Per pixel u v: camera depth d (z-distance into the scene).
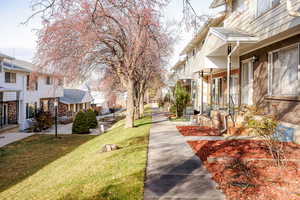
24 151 11.32
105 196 3.78
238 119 8.72
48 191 5.03
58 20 8.80
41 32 9.18
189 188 3.91
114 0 5.78
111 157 6.46
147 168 4.95
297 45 6.92
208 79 17.75
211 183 4.11
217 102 15.21
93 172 5.31
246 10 9.46
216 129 9.85
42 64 10.50
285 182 3.98
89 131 17.42
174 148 6.66
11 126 21.11
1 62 19.27
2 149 11.80
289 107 7.16
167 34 13.92
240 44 8.47
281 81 7.77
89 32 9.36
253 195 3.54
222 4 12.57
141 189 3.90
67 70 10.71
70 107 35.66
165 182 4.18
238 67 11.17
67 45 9.94
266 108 8.55
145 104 52.50
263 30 7.75
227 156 5.38
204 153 5.95
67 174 6.20
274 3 7.30
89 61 11.46
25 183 6.64
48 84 28.92
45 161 9.30
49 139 14.48
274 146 5.41
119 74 12.98
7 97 21.27
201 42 18.09
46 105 29.14
